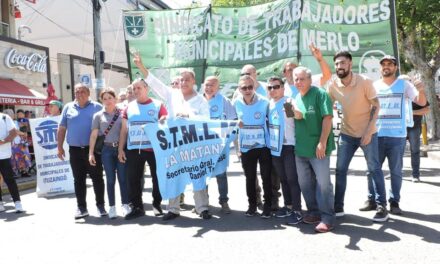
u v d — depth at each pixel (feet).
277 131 19.72
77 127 22.40
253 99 20.76
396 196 20.52
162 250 16.74
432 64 66.33
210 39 37.24
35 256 16.75
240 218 21.04
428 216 20.01
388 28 33.24
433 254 15.19
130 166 21.77
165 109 22.02
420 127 28.86
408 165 38.17
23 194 32.73
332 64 34.04
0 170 24.75
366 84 18.99
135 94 21.59
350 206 22.26
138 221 21.36
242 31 36.52
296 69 18.19
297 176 19.49
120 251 16.85
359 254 15.38
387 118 20.74
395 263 14.46
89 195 29.14
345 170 19.89
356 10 33.65
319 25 34.19
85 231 20.01
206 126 21.36
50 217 23.31
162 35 38.29
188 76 21.68
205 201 21.35
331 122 17.75
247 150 20.84
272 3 35.60
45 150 31.40
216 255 15.88
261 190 25.86
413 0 51.21
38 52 59.62
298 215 19.56
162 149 20.81
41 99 54.24
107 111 22.15
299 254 15.61
